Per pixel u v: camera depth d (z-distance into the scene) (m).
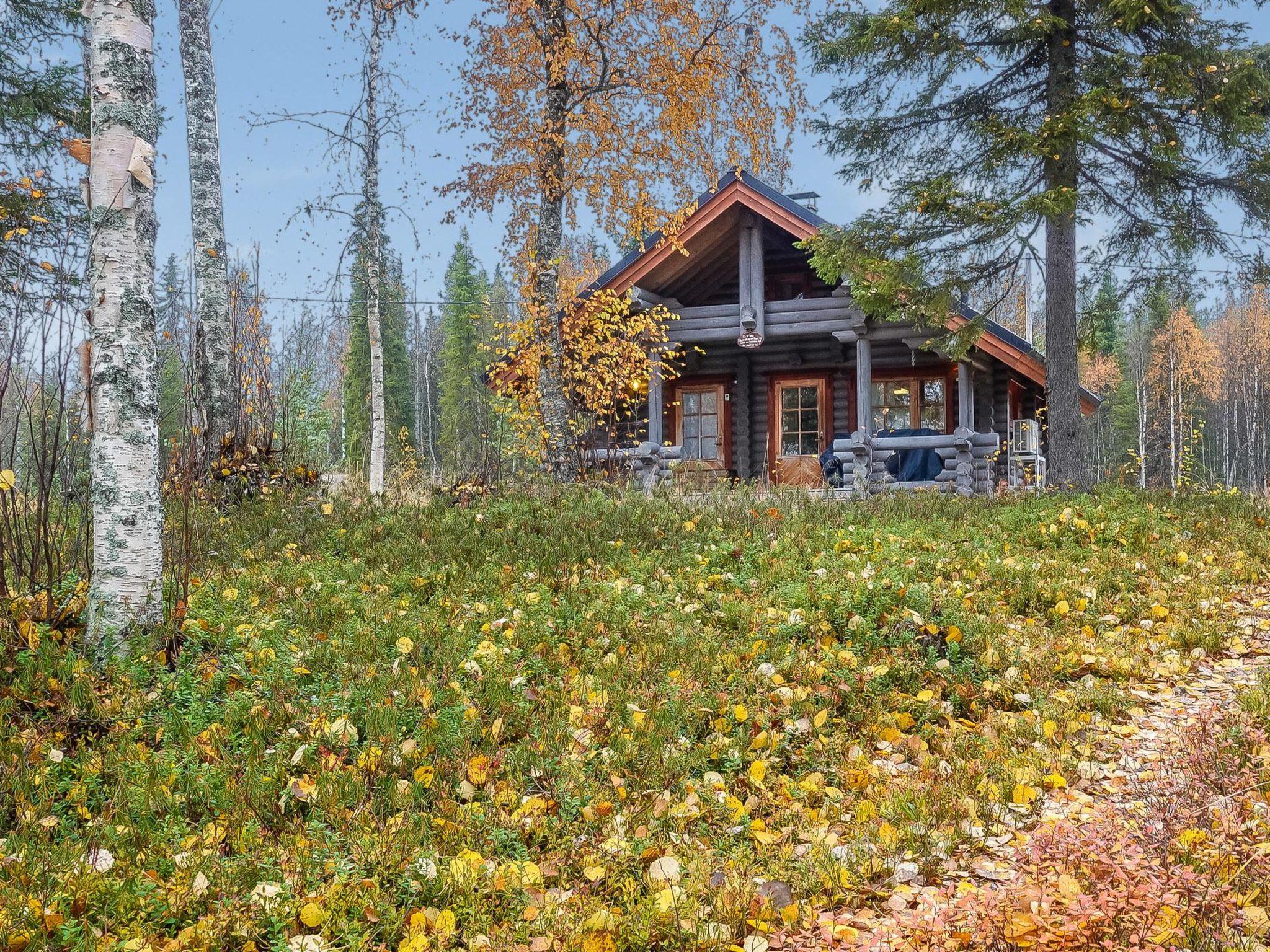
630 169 15.52
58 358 5.84
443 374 50.69
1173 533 10.02
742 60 15.96
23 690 5.09
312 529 9.55
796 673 6.13
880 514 11.08
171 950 3.28
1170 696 6.15
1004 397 18.20
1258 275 13.95
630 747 5.05
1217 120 12.92
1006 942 3.21
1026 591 7.90
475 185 15.93
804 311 16.98
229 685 5.48
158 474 6.03
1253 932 3.10
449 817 4.25
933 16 13.58
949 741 5.45
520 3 14.80
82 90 14.02
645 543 9.37
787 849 4.23
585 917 3.61
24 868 3.66
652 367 17.44
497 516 10.09
